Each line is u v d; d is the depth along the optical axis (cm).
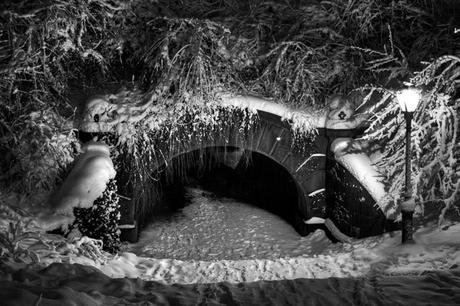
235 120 1163
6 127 1025
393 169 1055
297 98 1204
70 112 1095
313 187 1220
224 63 1184
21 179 994
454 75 1040
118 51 1204
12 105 1041
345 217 1145
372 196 1059
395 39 1279
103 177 995
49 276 611
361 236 1094
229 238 1307
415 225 979
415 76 1055
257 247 1248
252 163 1606
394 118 1056
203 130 1154
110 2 1179
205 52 1208
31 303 492
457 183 955
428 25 1292
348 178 1117
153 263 895
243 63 1202
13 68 1030
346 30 1309
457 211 954
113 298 559
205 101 1139
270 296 618
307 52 1194
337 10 1296
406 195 886
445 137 1002
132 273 836
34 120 1023
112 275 795
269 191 1568
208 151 1465
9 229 755
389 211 1024
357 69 1245
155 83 1145
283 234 1316
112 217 1023
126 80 1193
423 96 1041
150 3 1209
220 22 1227
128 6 1162
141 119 1102
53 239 862
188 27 1186
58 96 1117
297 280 673
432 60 1125
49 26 1059
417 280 674
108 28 1189
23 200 971
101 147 1054
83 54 1120
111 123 1072
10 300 490
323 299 611
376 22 1321
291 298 612
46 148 1006
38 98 1080
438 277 684
